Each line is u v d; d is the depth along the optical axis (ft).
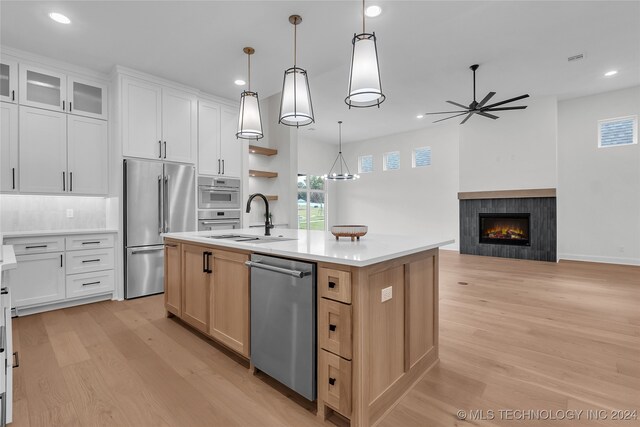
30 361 7.20
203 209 14.53
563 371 6.70
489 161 21.47
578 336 8.46
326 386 5.18
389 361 5.53
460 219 22.97
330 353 5.12
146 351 7.74
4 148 10.36
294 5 8.68
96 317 10.15
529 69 14.52
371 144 29.94
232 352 7.73
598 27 10.86
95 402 5.68
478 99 18.72
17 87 10.64
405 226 27.71
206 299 8.05
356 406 4.81
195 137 14.37
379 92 6.70
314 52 11.26
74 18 9.10
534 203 19.83
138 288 12.30
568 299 11.79
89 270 11.49
